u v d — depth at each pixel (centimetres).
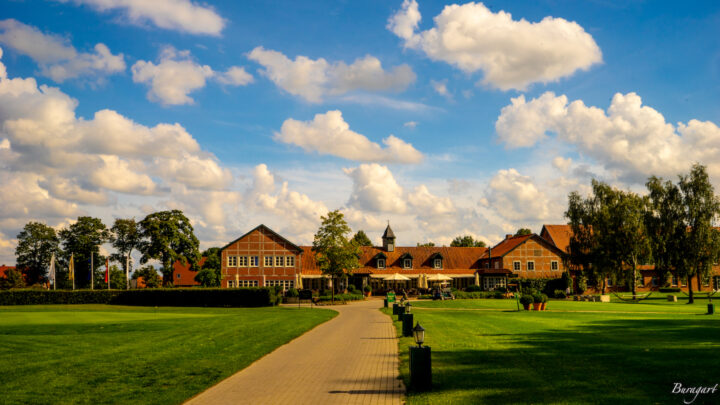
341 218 5650
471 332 2211
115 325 2617
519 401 994
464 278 7150
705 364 1348
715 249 5209
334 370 1402
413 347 1138
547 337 2003
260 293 4919
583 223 6272
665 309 3928
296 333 2277
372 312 3828
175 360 1541
